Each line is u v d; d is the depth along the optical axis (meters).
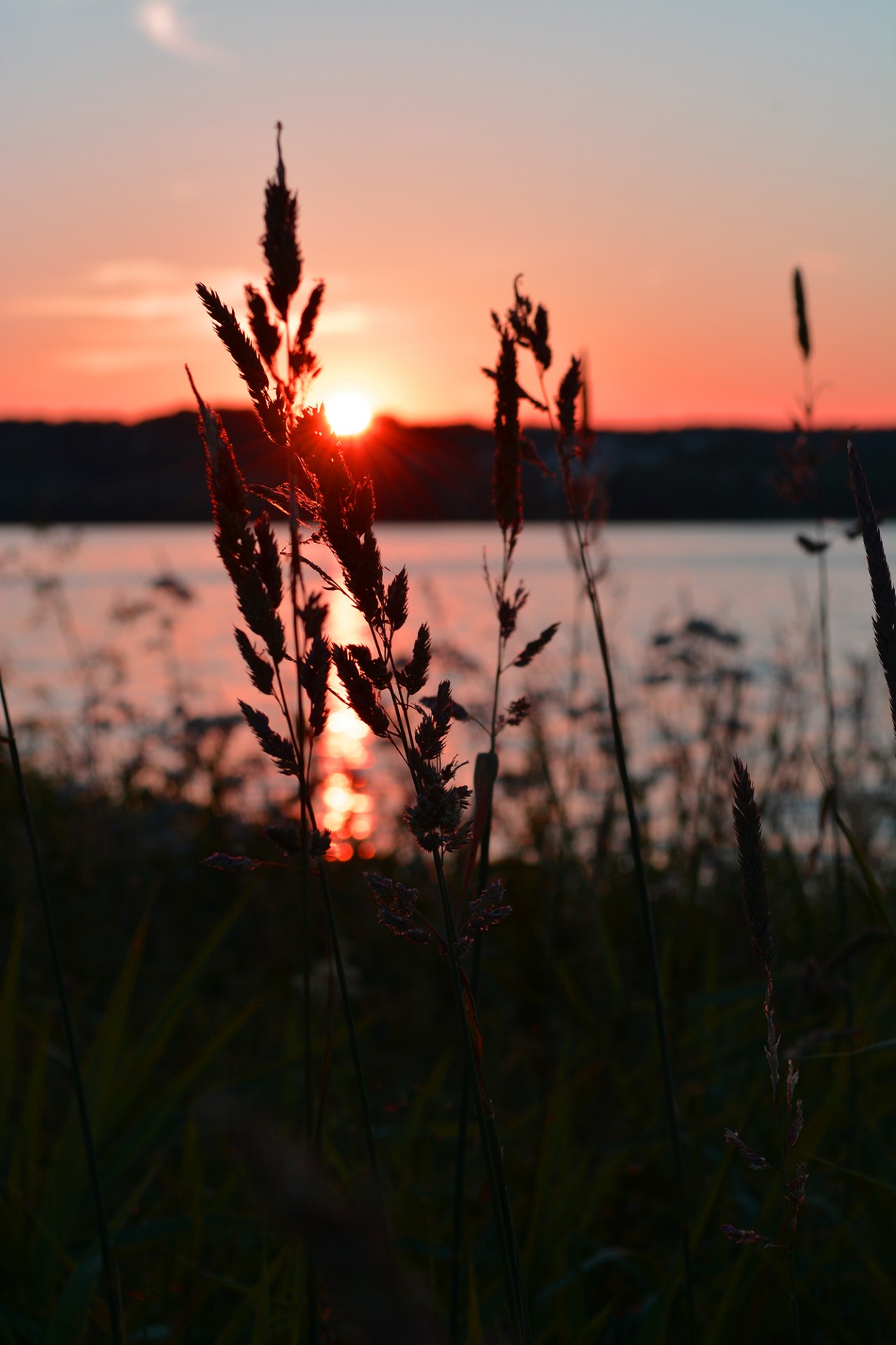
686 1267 1.98
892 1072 3.46
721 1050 3.27
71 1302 2.04
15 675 12.31
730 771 4.60
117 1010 2.74
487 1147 1.29
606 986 4.37
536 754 5.70
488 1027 4.24
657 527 85.44
